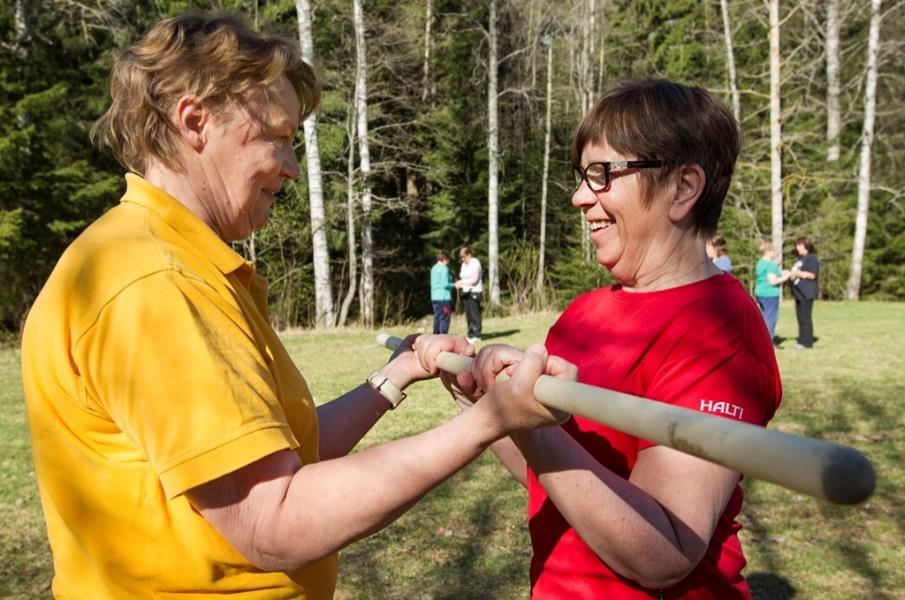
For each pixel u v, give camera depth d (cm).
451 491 532
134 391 112
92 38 1755
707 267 152
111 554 124
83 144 1725
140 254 121
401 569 411
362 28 1988
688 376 133
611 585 140
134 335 114
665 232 148
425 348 175
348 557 427
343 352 1289
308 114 155
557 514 151
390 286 2530
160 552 122
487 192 2628
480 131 2617
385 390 182
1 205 1561
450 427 112
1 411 802
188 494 113
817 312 1934
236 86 134
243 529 112
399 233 2608
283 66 138
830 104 2502
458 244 2623
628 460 138
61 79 1659
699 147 145
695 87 150
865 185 2366
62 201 1609
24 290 1714
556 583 148
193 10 141
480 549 434
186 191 138
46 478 130
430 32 2500
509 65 2800
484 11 2511
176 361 112
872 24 2283
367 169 2055
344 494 108
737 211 2195
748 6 2409
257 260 2048
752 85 2547
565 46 3073
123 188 1731
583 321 160
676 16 3203
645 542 115
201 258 130
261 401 114
